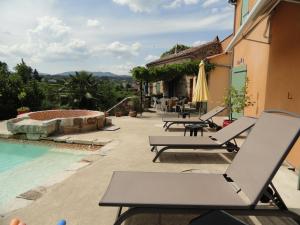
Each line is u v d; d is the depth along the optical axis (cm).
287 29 586
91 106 1864
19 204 350
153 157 596
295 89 542
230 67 1386
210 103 1456
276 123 311
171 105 1792
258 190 261
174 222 305
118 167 519
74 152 755
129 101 1627
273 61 684
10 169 613
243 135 844
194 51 1828
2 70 1574
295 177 458
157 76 1555
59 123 933
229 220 248
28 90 1582
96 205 347
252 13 491
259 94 820
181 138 620
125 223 303
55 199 366
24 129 889
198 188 292
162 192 279
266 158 290
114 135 897
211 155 612
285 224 295
